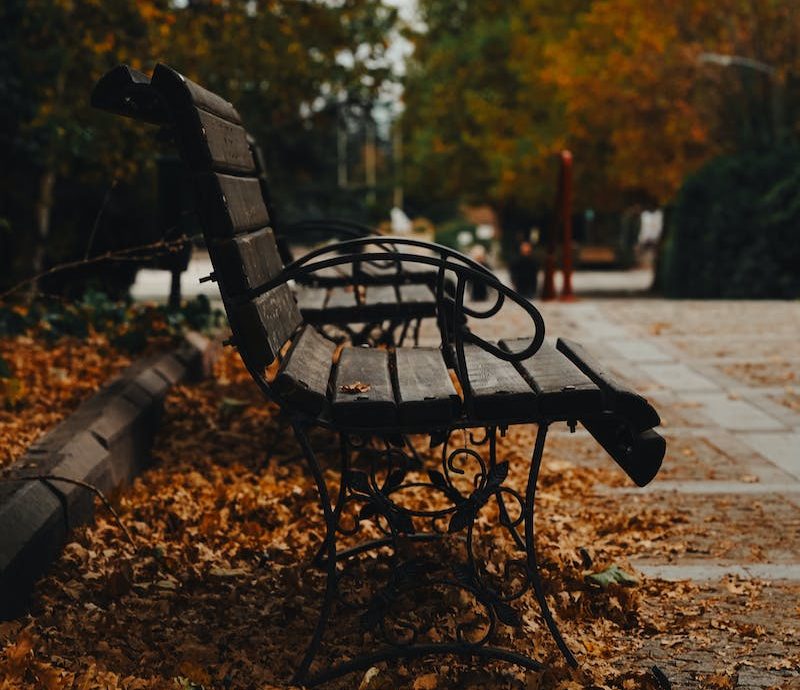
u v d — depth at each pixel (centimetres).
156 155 1306
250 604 404
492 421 346
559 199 1728
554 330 1181
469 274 357
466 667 360
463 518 359
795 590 438
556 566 445
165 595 402
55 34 1323
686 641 388
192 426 644
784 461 652
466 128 4625
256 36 1888
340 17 1986
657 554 481
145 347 764
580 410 347
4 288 1141
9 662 322
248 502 515
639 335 1152
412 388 358
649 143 3123
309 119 2252
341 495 373
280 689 336
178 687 326
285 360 369
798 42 2894
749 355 1026
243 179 406
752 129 3048
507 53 4475
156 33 1524
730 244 2766
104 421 529
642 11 3014
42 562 395
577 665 357
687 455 668
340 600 353
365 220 3052
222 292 345
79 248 1612
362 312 538
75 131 1223
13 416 568
